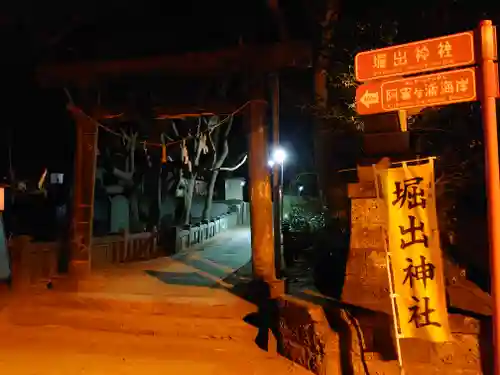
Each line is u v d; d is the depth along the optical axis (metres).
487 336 5.54
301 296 7.51
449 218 7.27
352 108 8.68
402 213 5.25
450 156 7.51
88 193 11.10
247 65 10.02
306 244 13.16
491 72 4.16
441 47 4.60
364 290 6.35
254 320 8.52
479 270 6.82
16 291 10.38
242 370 6.80
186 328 8.37
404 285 5.19
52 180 23.34
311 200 15.37
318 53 10.46
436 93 4.61
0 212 11.45
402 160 6.07
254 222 9.98
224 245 20.48
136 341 8.01
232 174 36.62
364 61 5.04
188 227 20.00
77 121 11.16
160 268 13.98
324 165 10.23
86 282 10.59
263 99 10.13
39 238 17.47
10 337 8.31
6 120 19.92
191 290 10.52
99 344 7.94
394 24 8.94
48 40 13.09
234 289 10.56
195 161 24.06
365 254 6.41
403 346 5.81
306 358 6.63
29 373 6.77
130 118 11.06
